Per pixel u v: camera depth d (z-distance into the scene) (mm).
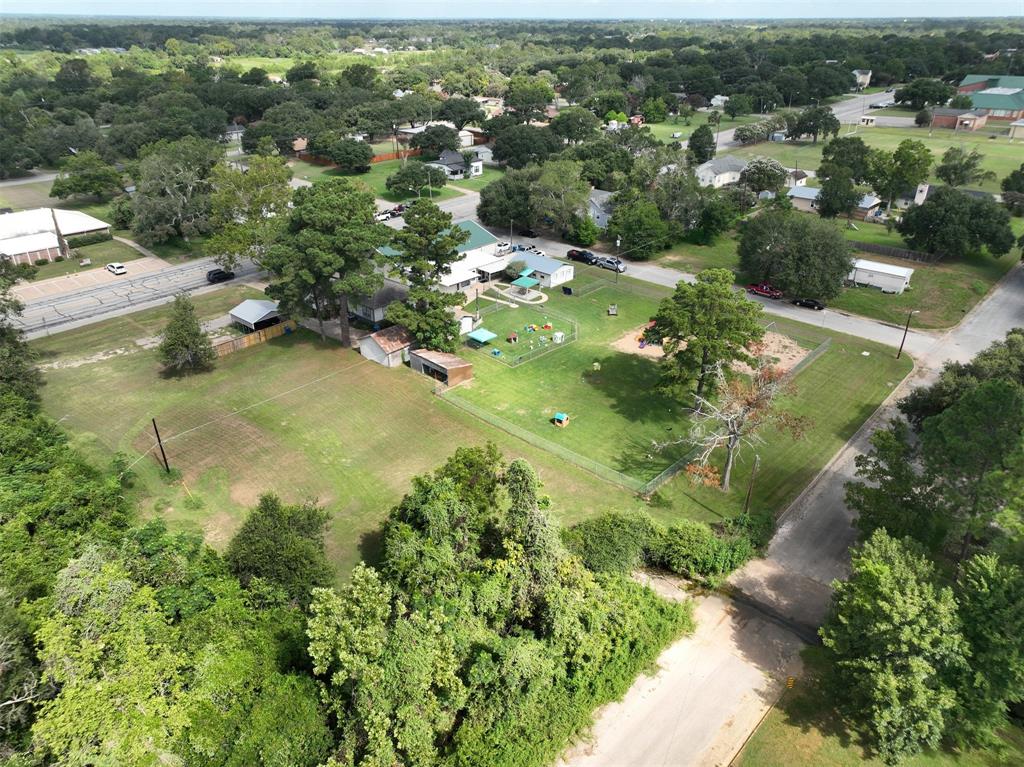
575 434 64125
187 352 72625
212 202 103938
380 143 196000
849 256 90250
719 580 46438
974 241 102500
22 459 50344
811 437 63594
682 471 58781
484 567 40438
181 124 170125
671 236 114125
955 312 89688
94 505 45250
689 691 39000
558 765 34719
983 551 41625
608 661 38406
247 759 28750
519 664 33344
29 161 164000
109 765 27109
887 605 33031
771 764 34656
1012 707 36969
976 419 39375
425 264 74750
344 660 29875
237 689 31562
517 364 77438
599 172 138000
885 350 79938
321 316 82062
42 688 30781
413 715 30406
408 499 45906
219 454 61156
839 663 35344
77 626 30906
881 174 131125
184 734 29375
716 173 147500
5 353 65438
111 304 94812
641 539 46344
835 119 183875
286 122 182125
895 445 44406
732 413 53531
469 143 193500
